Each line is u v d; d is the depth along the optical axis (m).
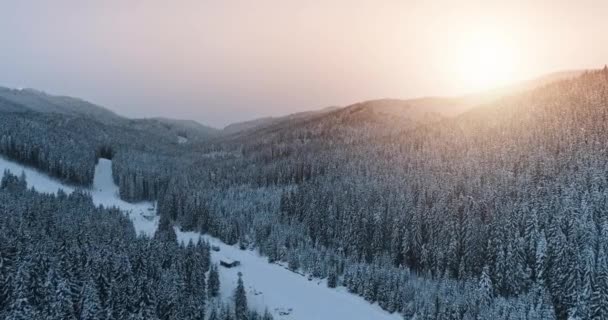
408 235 133.50
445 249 125.81
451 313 97.69
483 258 120.12
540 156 150.62
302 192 178.38
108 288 91.62
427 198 148.50
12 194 151.88
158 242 120.19
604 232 105.69
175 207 194.25
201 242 139.00
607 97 185.50
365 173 189.25
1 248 88.94
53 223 119.06
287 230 160.12
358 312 112.31
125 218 163.25
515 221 119.25
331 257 138.25
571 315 95.50
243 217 174.00
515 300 104.75
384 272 120.88
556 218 114.25
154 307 88.88
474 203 132.25
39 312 81.00
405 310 108.25
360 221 145.12
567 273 101.44
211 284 114.88
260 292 121.75
